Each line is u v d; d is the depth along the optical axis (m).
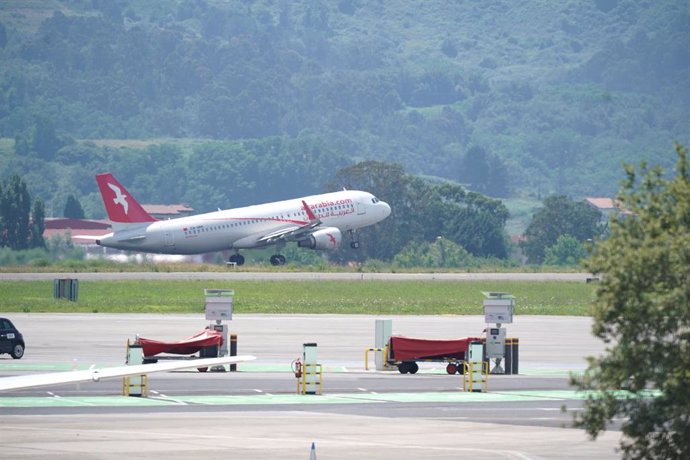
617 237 98.69
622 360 95.38
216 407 155.50
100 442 127.44
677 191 97.69
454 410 155.00
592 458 121.81
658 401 96.50
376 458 120.62
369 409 155.25
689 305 91.12
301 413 150.62
